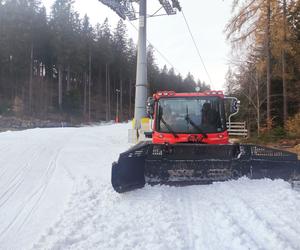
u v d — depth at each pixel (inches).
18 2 2172.7
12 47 2103.8
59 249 170.1
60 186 311.0
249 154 279.1
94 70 2933.1
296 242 165.8
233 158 279.7
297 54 839.1
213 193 251.1
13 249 177.6
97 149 549.0
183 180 277.4
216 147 280.1
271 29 770.2
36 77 2389.3
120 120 2979.8
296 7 778.8
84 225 202.2
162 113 331.3
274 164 275.9
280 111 1043.3
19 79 2322.8
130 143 622.2
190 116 327.9
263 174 278.7
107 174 355.6
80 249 168.1
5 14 2134.6
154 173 278.7
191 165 278.5
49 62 2488.9
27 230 204.4
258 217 199.2
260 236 173.3
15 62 2132.1
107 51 2790.4
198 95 330.3
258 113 986.7
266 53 836.0
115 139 737.0
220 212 209.9
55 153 502.6
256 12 768.3
